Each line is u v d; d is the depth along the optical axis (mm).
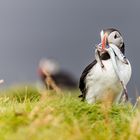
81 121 12102
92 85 15562
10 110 12367
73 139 10328
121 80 15242
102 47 15461
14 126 11031
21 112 11734
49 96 13695
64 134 10484
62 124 11117
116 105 13836
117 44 15984
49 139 10133
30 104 13086
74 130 10695
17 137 10078
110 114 12969
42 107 12656
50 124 10805
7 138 10211
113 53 15289
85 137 10625
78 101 13508
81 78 15867
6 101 14742
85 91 15883
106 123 11898
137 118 11375
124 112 13148
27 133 10141
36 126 10367
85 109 12883
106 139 11055
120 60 15344
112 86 15344
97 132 11500
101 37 15859
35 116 11633
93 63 15648
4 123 11125
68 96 14633
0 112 12266
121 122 12297
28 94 18875
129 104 13539
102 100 15406
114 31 15961
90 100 15672
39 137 10117
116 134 11742
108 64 15289
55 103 13062
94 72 15383
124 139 11273
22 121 11219
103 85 15383
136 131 11094
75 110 12812
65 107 12773
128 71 15453
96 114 12797
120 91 15484
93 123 12422
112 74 15203
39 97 15484
